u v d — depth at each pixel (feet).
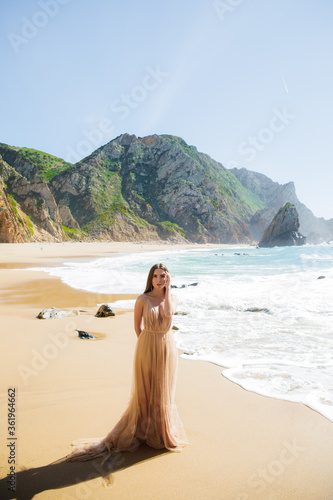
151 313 9.91
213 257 120.06
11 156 464.24
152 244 324.39
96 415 11.64
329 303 32.27
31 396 13.19
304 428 10.90
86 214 386.52
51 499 7.55
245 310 30.50
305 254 139.33
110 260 102.42
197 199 437.99
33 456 9.24
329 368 16.39
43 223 251.39
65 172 429.79
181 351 19.27
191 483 8.19
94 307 32.22
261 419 11.49
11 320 26.55
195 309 30.96
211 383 14.73
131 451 9.62
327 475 8.52
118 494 7.77
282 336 22.18
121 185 443.32
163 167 456.45
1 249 150.71
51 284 48.34
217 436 10.39
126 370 16.16
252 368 16.51
